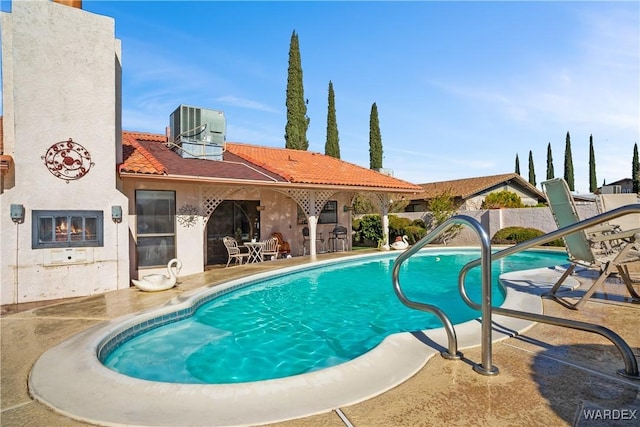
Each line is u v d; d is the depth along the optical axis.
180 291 8.45
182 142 13.47
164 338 6.10
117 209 8.86
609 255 5.99
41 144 8.09
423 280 11.41
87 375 3.71
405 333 4.46
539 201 32.66
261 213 15.92
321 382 3.24
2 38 8.20
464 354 3.75
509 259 15.59
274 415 2.74
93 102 8.70
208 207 12.23
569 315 5.03
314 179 14.70
